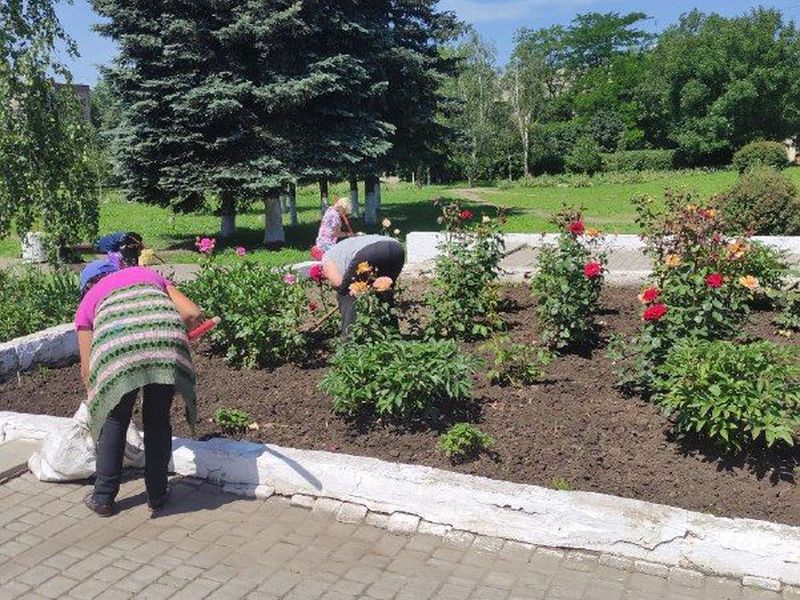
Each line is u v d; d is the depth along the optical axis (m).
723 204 16.48
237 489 4.64
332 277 6.34
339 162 18.64
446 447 4.71
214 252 18.14
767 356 4.58
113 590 3.64
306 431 5.25
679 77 52.41
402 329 7.53
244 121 17.69
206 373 6.52
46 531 4.20
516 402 5.48
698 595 3.57
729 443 4.43
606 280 9.31
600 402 5.45
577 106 62.16
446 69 24.55
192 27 16.98
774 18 50.59
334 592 3.61
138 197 18.94
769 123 51.78
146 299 4.29
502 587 3.64
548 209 28.52
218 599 3.56
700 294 5.64
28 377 6.69
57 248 10.66
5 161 10.35
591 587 3.64
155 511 4.42
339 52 18.92
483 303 7.41
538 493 4.08
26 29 10.70
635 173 46.88
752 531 3.69
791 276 8.42
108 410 4.08
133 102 17.98
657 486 4.34
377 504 4.34
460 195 36.75
